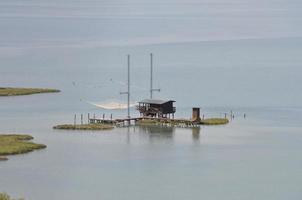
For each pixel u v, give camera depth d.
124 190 195.25
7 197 173.75
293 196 191.38
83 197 190.00
